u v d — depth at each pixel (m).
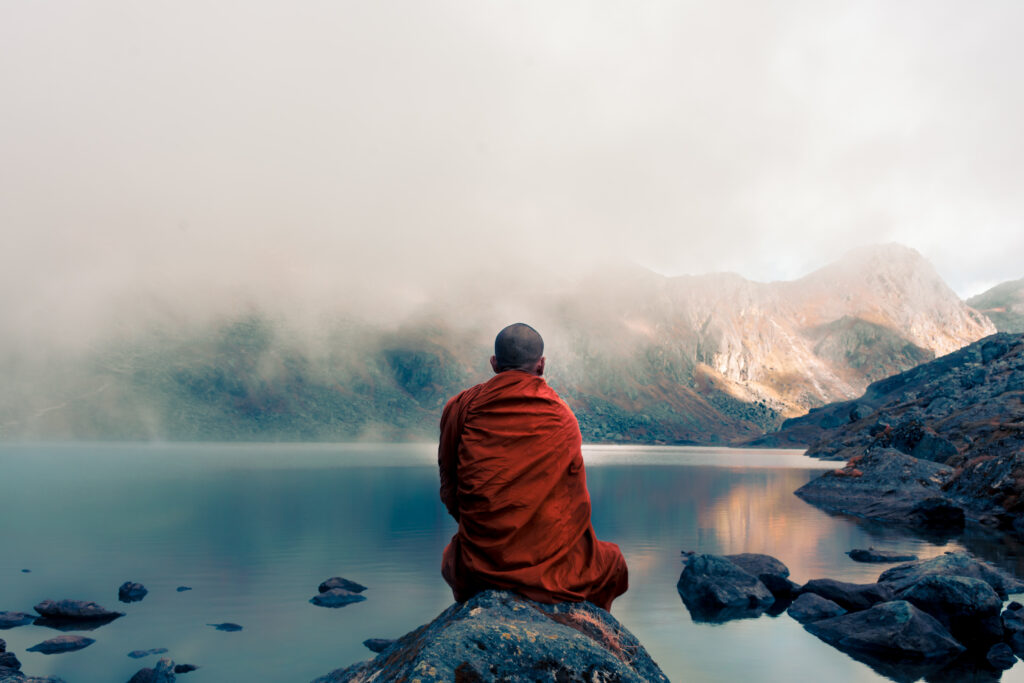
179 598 10.26
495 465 2.54
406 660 2.50
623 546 15.17
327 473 45.03
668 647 7.79
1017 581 10.56
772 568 11.41
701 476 44.69
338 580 10.91
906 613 7.95
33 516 20.34
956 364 109.00
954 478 24.80
